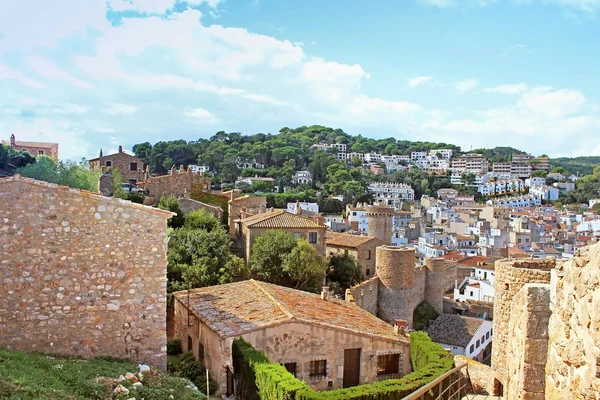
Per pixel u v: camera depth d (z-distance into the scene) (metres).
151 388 16.25
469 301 75.19
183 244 45.97
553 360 7.94
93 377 15.70
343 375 25.12
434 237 132.75
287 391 18.22
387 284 59.28
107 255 18.45
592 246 6.41
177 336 31.02
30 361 15.70
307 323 24.30
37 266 17.61
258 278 54.00
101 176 21.41
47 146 79.62
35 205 17.64
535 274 17.31
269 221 59.69
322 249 61.12
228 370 22.91
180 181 77.81
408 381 20.75
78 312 18.06
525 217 154.75
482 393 21.84
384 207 96.81
